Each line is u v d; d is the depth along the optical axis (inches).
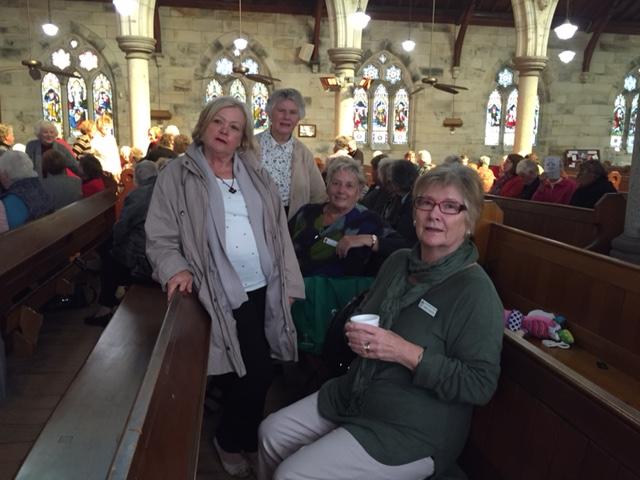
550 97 693.3
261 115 655.1
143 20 481.1
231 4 616.7
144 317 107.3
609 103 703.7
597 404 52.2
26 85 599.5
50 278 171.5
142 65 486.9
